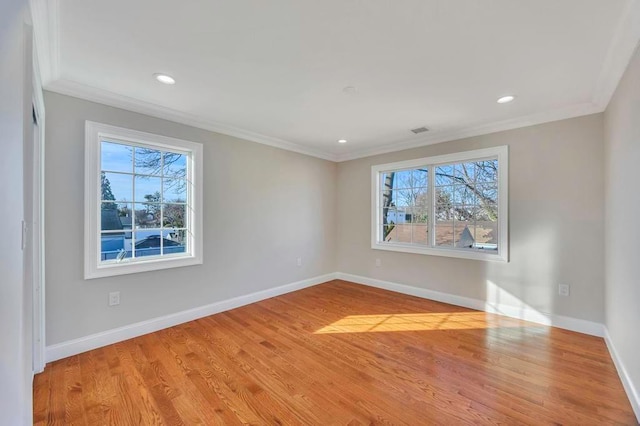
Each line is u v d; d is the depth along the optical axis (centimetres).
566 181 302
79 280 252
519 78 233
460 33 176
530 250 325
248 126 357
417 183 436
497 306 349
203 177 341
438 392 198
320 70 221
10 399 103
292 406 184
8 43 100
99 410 179
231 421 171
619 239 224
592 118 287
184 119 320
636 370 180
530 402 186
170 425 167
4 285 98
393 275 454
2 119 96
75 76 230
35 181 209
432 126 355
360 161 496
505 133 342
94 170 261
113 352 253
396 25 169
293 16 161
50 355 236
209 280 346
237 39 183
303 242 468
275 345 267
